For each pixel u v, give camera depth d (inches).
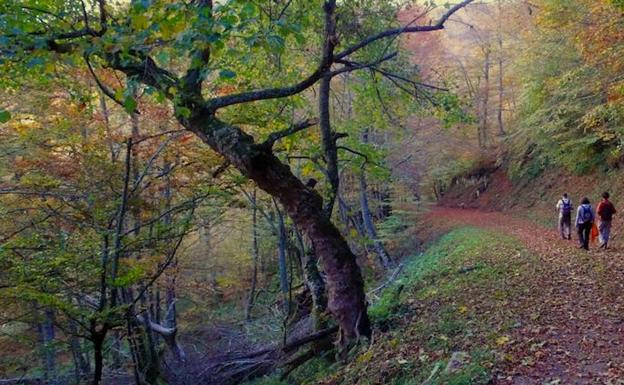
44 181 337.1
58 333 513.7
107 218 309.3
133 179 350.9
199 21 154.8
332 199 371.6
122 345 549.6
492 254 584.1
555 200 964.0
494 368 226.1
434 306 377.4
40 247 278.1
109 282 262.1
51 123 373.4
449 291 419.5
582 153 888.3
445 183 1678.2
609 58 550.6
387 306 390.0
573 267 465.7
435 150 1130.7
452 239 820.6
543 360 236.5
